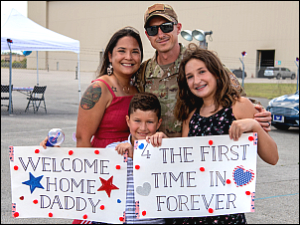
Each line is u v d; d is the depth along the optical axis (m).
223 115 2.05
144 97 2.25
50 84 21.16
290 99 9.28
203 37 9.52
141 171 2.13
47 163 2.24
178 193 2.12
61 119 10.77
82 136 2.43
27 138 7.75
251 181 2.03
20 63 15.76
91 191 2.23
